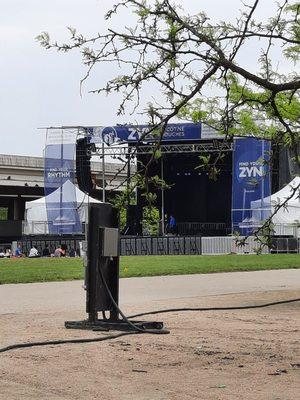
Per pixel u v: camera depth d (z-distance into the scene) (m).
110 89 7.49
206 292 17.48
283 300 15.38
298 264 30.25
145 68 7.43
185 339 9.88
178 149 54.22
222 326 11.21
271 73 10.33
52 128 50.59
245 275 24.17
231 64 7.83
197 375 7.57
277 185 46.41
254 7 7.82
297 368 7.93
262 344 9.46
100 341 9.71
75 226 53.16
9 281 20.84
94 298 10.80
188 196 68.88
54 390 6.87
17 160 89.75
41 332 10.52
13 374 7.55
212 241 49.91
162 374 7.60
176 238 50.59
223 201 68.69
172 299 15.62
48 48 7.38
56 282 20.64
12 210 100.12
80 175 55.12
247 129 13.59
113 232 10.97
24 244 54.16
